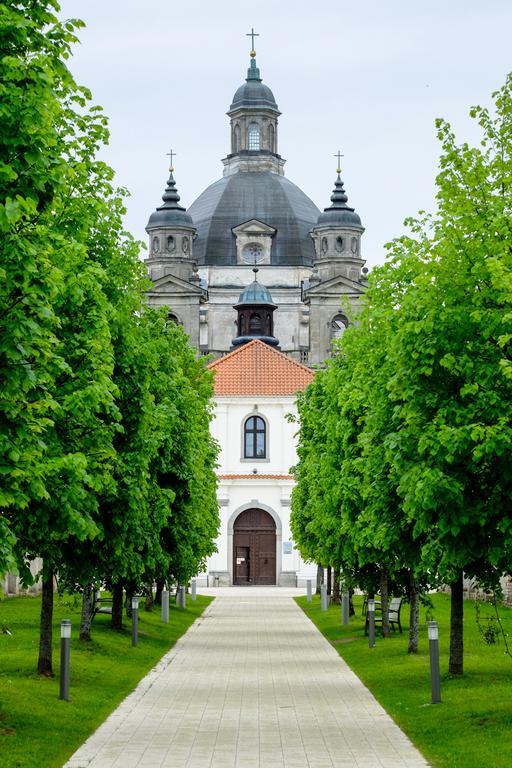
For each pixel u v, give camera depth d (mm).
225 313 130625
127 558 29375
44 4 17734
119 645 38594
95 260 27281
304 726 23609
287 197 136500
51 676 29031
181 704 26859
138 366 28641
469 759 19422
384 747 21156
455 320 22219
